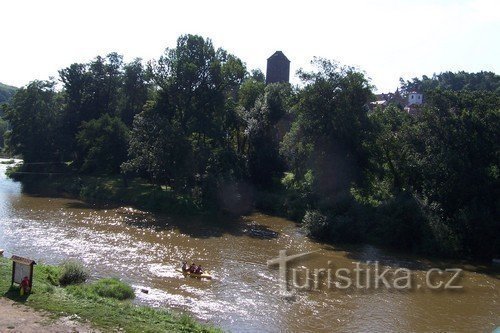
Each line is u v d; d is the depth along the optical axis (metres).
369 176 55.09
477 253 40.62
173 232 44.62
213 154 61.12
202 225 48.94
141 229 44.94
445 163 43.41
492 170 43.50
